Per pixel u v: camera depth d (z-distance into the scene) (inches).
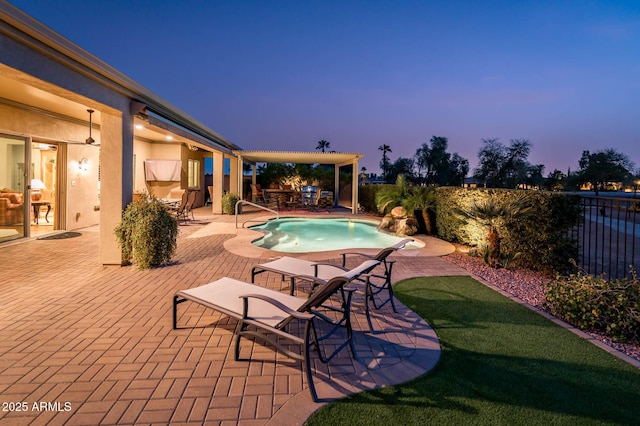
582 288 166.9
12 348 132.2
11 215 344.2
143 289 204.8
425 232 458.0
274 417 95.8
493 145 1240.2
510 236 269.9
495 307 181.6
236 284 162.2
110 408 98.3
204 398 104.0
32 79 175.9
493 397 105.0
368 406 100.7
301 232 524.1
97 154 474.3
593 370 120.6
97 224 475.8
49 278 225.5
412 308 180.2
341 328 155.5
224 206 629.6
